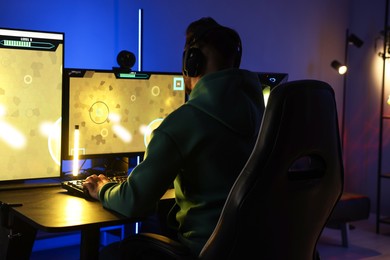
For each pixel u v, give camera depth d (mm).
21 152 2266
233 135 1601
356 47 4891
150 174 1575
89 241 1714
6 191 2115
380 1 4715
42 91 2297
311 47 4586
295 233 1525
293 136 1432
